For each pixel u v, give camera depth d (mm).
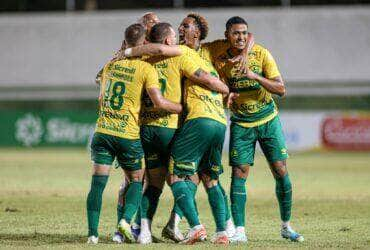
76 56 124125
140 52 25234
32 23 125188
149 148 26094
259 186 48906
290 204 27391
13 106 128250
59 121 98875
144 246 24516
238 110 27078
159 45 25203
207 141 25312
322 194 43781
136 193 25516
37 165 67062
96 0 126750
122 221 25109
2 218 33094
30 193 43594
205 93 25453
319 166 67875
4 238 27406
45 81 124438
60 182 50781
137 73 25094
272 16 120125
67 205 37812
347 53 119500
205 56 27047
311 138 92375
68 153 87625
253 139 27078
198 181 26562
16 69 124938
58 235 28312
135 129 25281
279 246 25141
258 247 24625
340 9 120312
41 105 128250
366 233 29062
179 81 25562
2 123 100188
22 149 97000
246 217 33969
